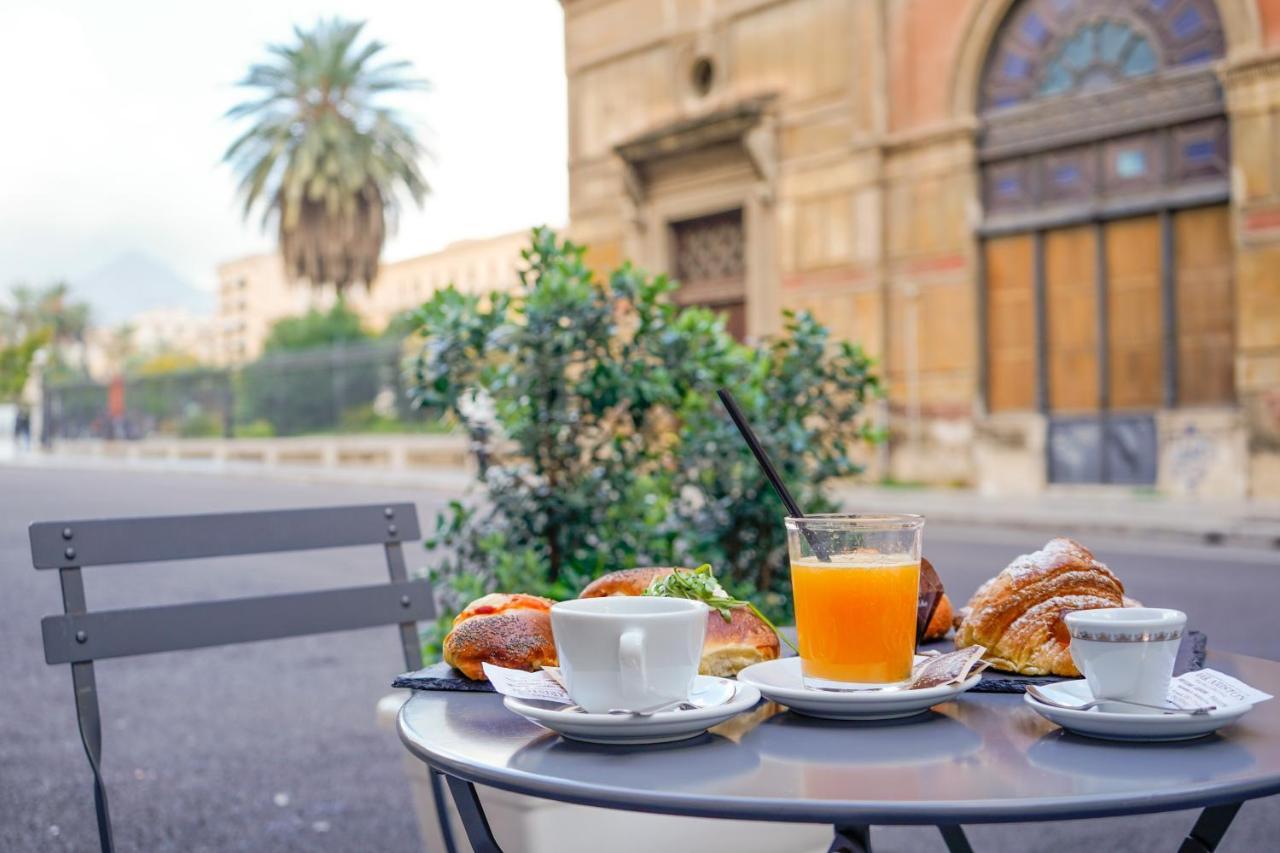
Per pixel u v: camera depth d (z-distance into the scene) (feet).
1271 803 11.69
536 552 11.27
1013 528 37.93
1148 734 3.94
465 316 11.22
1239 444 40.32
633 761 3.84
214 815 11.96
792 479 12.41
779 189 54.70
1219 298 41.37
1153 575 27.35
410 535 7.89
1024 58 46.55
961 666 4.47
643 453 11.66
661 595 5.08
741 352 12.51
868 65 50.83
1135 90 42.93
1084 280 44.98
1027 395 46.57
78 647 6.44
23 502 57.82
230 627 6.98
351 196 94.38
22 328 250.57
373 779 13.08
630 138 60.44
